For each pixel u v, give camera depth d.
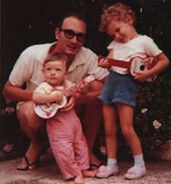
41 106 3.97
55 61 3.96
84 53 4.27
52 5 6.09
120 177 4.04
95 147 4.68
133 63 3.89
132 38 3.98
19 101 4.36
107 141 4.07
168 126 4.66
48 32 6.11
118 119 4.25
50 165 4.46
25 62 4.19
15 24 6.04
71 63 4.22
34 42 6.11
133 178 3.95
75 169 3.93
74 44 4.10
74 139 4.01
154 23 5.82
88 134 4.29
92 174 4.04
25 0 6.10
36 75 4.21
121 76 3.93
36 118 4.02
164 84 4.89
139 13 5.82
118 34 3.96
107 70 4.16
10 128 5.29
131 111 3.95
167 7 5.78
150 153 4.67
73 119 3.99
